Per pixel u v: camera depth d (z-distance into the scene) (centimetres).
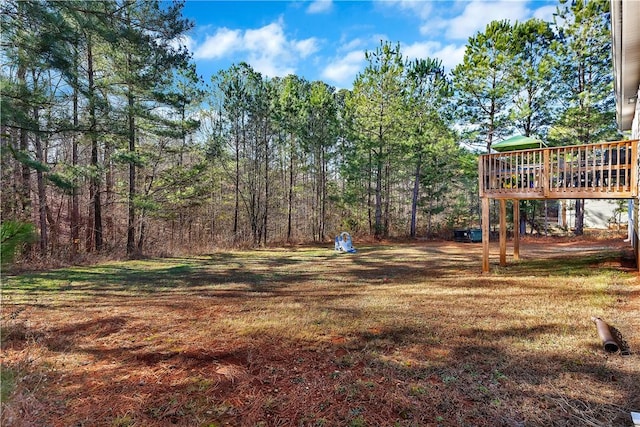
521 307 488
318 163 1955
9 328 424
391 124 1756
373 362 327
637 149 588
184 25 782
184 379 298
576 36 1406
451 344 364
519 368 304
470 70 1559
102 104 964
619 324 400
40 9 587
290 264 1045
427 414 243
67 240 1237
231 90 1658
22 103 683
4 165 869
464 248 1398
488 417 237
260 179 1812
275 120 1700
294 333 407
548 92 1520
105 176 1266
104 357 345
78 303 563
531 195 702
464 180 2238
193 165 1440
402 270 884
